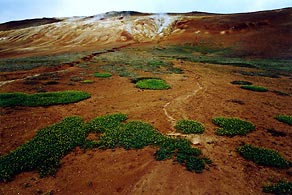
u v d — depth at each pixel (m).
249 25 76.38
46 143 13.53
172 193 9.91
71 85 25.47
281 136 15.37
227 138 14.60
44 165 11.84
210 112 18.62
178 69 37.59
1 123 15.99
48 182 10.87
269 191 10.29
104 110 18.58
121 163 11.89
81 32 96.31
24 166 11.73
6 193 10.28
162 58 50.44
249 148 13.23
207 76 33.62
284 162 12.22
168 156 12.12
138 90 24.12
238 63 48.12
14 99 19.84
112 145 13.38
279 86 30.16
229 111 19.12
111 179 10.88
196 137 14.47
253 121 17.47
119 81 27.72
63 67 36.56
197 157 12.29
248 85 28.83
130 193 10.02
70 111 18.38
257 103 21.77
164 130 15.31
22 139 14.31
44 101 19.69
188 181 10.50
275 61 51.38
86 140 14.10
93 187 10.48
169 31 88.19
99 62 41.31
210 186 10.34
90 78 28.80
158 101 20.69
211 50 64.19
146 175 10.90
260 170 11.70
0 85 24.59
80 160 12.33
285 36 66.38
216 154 12.81
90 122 16.11
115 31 91.62
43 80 27.14
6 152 13.03
